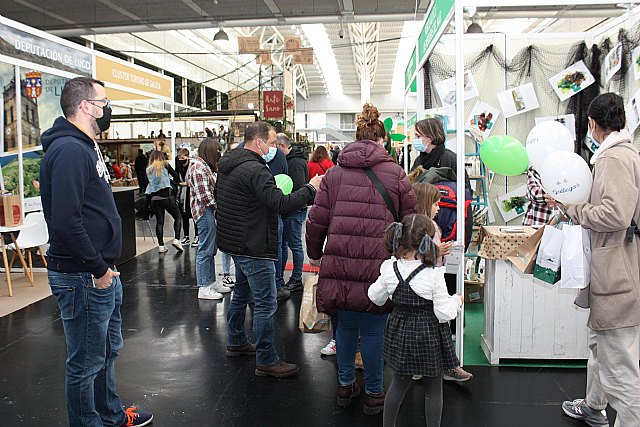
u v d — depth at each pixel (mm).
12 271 6258
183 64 19516
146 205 7500
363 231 2584
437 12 3723
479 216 4441
